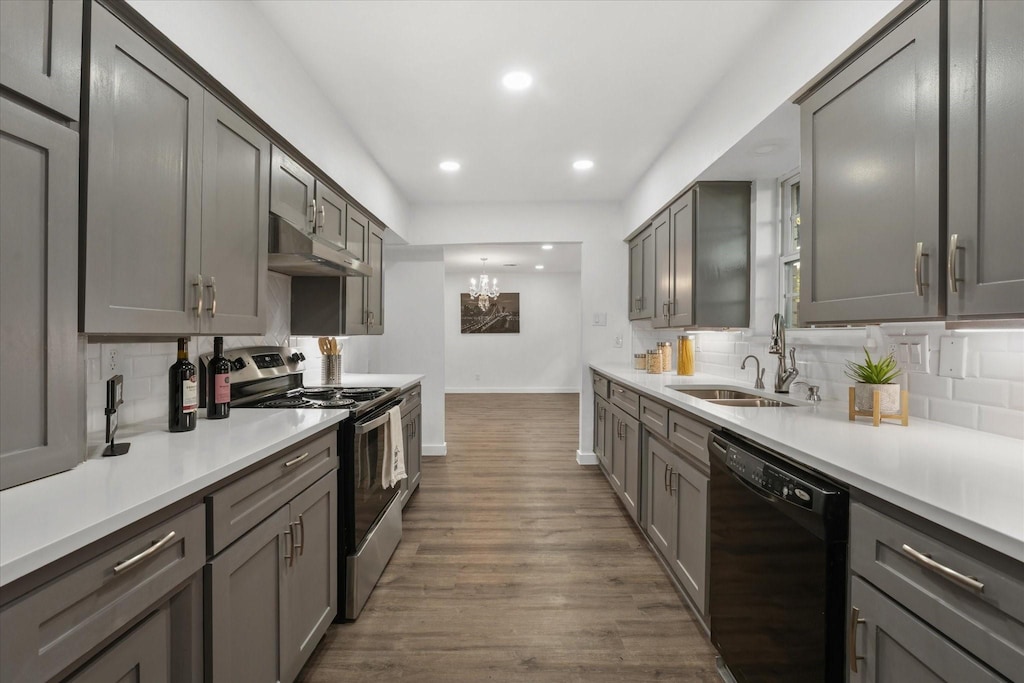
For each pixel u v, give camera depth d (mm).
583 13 1852
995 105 1004
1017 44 959
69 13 1019
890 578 924
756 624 1382
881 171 1335
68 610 752
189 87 1417
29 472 966
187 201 1408
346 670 1710
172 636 1034
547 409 7609
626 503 3061
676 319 3080
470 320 9719
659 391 2406
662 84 2377
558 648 1829
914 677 874
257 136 1813
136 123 1215
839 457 1140
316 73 2275
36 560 677
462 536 2844
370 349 4754
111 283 1136
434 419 4742
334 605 1890
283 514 1465
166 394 1823
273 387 2541
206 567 1095
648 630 1939
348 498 1983
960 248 1085
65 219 1016
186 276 1404
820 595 1080
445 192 4152
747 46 2049
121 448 1254
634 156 3346
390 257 4773
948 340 1535
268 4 1790
